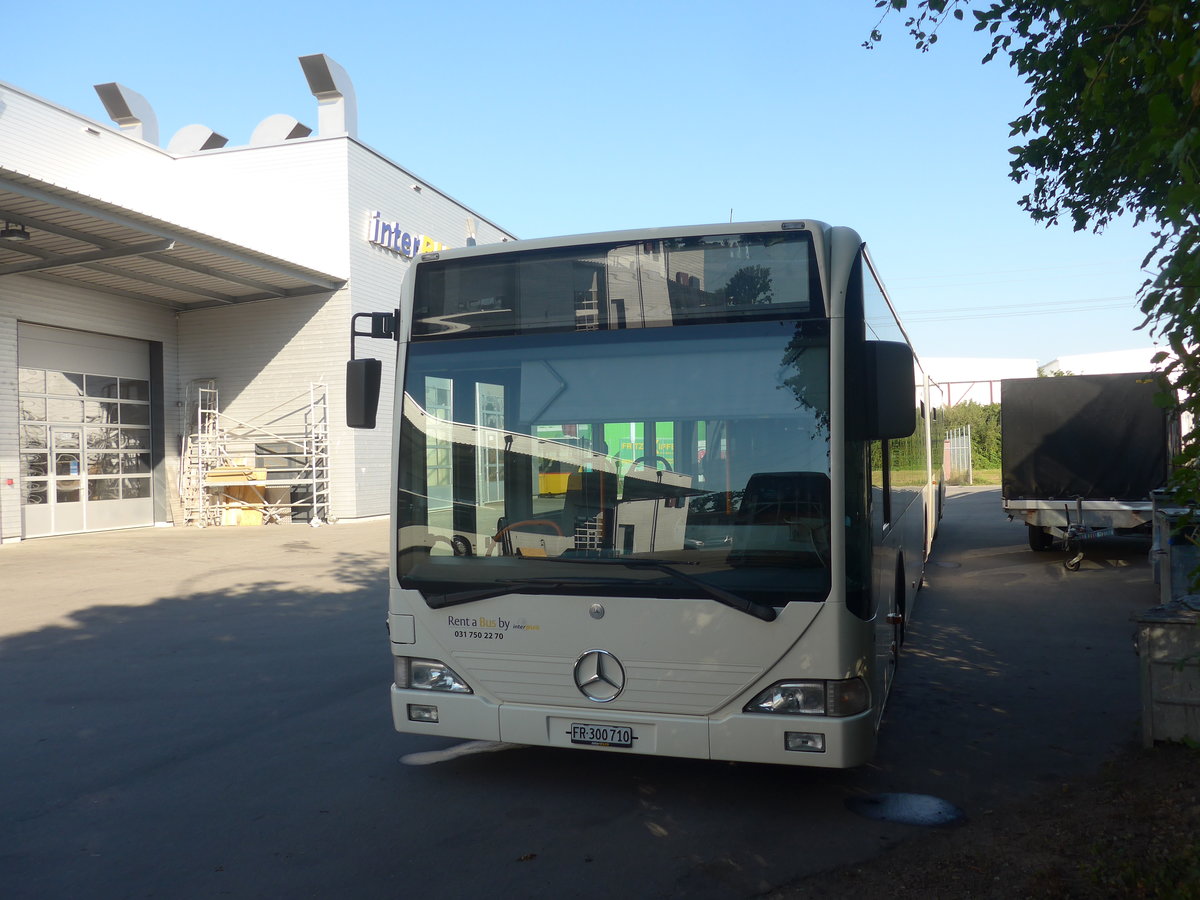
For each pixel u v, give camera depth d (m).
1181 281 2.63
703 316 4.97
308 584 13.94
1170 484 3.02
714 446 4.84
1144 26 3.71
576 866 4.42
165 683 8.12
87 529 22.31
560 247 5.21
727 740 4.68
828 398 4.73
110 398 23.28
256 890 4.22
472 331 5.32
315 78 25.17
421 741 6.44
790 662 4.62
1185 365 2.77
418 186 27.42
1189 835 4.25
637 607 4.83
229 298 24.44
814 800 5.23
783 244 4.90
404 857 4.55
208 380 25.14
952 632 9.93
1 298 19.83
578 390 5.09
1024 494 15.56
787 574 4.65
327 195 24.02
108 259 19.45
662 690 4.79
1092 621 10.36
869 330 5.32
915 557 10.23
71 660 9.03
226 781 5.67
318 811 5.16
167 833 4.88
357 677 8.28
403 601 5.29
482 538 5.16
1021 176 6.96
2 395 19.77
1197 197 2.47
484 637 5.10
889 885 4.14
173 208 24.91
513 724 5.03
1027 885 4.00
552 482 5.06
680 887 4.19
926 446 13.62
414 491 5.32
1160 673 5.66
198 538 20.70
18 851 4.67
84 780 5.71
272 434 24.58
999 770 5.68
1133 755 5.74
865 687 4.71
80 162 21.73
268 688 7.93
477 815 5.07
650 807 5.16
